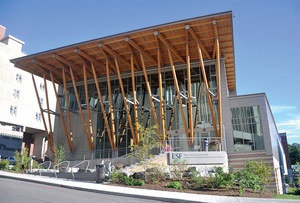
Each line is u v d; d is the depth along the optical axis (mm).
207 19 21984
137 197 10719
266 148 23594
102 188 12578
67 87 35031
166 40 24531
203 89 26844
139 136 26984
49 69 31531
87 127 31828
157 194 10992
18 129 46469
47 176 19812
